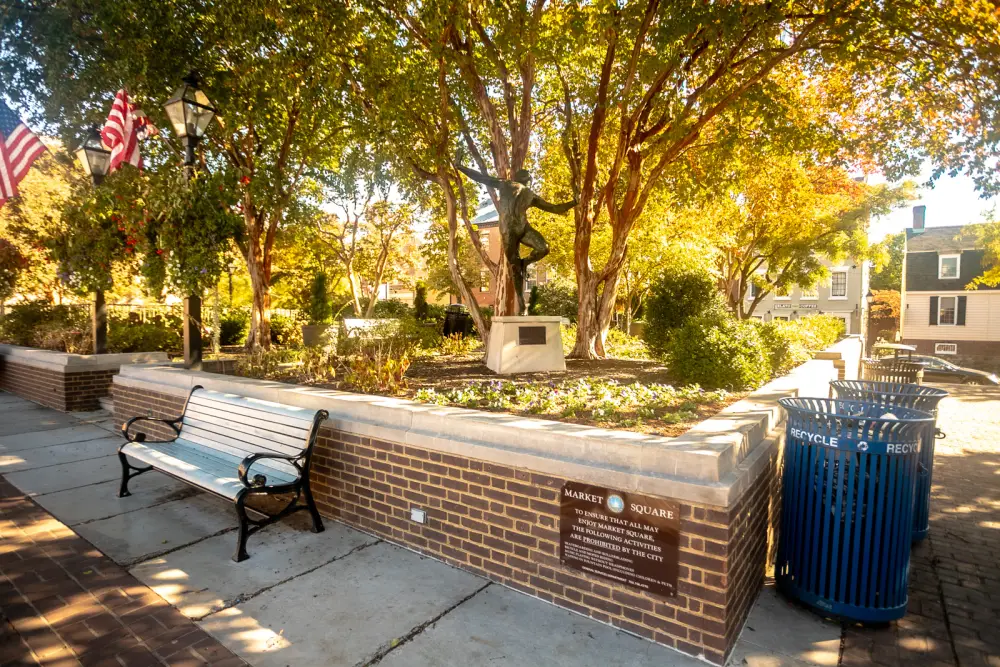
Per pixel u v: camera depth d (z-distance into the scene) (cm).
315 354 719
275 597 338
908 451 305
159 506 493
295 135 1189
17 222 1375
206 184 632
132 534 431
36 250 1400
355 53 805
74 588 345
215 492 399
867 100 945
